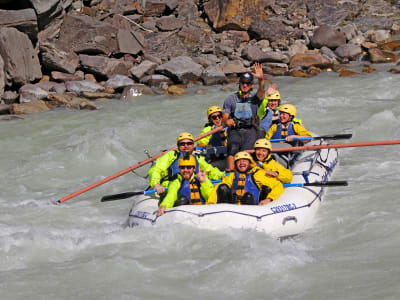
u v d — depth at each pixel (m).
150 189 10.02
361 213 9.63
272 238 8.33
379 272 7.21
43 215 10.79
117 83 25.58
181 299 6.76
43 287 7.18
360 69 27.67
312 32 34.00
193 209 8.73
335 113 18.89
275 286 6.97
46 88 24.47
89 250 8.41
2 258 8.20
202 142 12.48
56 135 17.78
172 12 35.84
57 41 27.80
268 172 9.38
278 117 12.16
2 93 23.30
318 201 10.08
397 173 11.98
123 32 29.58
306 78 26.53
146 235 8.58
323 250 8.26
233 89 24.94
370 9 37.56
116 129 17.59
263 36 33.41
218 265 7.55
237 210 8.68
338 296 6.63
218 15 34.41
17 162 14.96
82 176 13.72
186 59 28.00
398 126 16.05
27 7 26.14
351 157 13.66
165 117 19.84
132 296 6.85
